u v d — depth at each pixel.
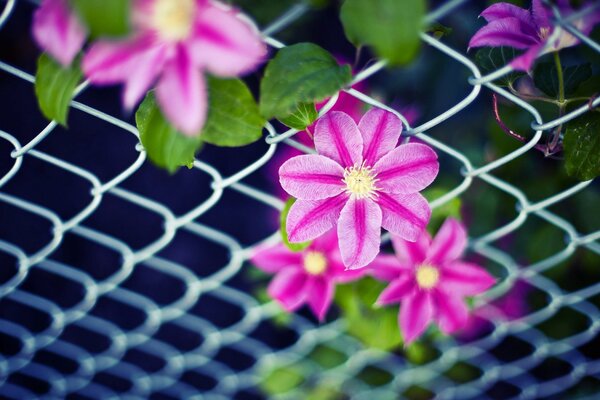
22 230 0.93
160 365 0.92
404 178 0.47
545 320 0.76
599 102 0.48
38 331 0.91
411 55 0.41
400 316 0.55
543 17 0.46
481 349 0.74
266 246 0.57
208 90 0.44
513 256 0.71
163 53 0.41
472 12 0.72
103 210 0.95
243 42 0.40
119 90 0.95
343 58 0.83
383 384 0.79
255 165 0.52
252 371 0.78
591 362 0.74
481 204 0.70
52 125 0.50
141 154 0.51
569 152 0.49
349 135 0.46
